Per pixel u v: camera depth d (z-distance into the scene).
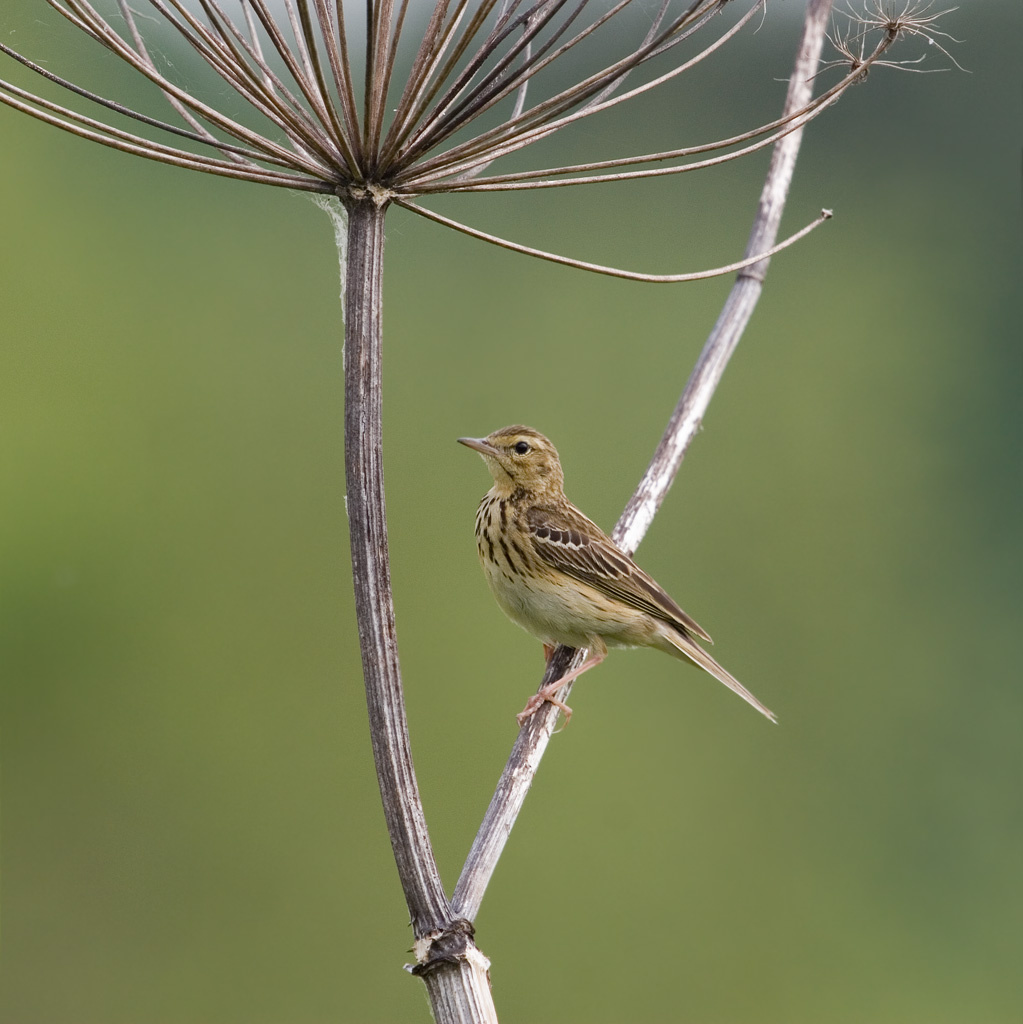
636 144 19.73
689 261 19.70
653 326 19.41
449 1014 6.68
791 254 20.72
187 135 6.62
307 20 6.22
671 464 10.25
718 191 19.81
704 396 10.39
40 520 18.66
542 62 7.16
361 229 6.89
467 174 7.71
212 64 6.82
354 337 6.89
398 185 6.91
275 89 7.23
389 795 6.74
